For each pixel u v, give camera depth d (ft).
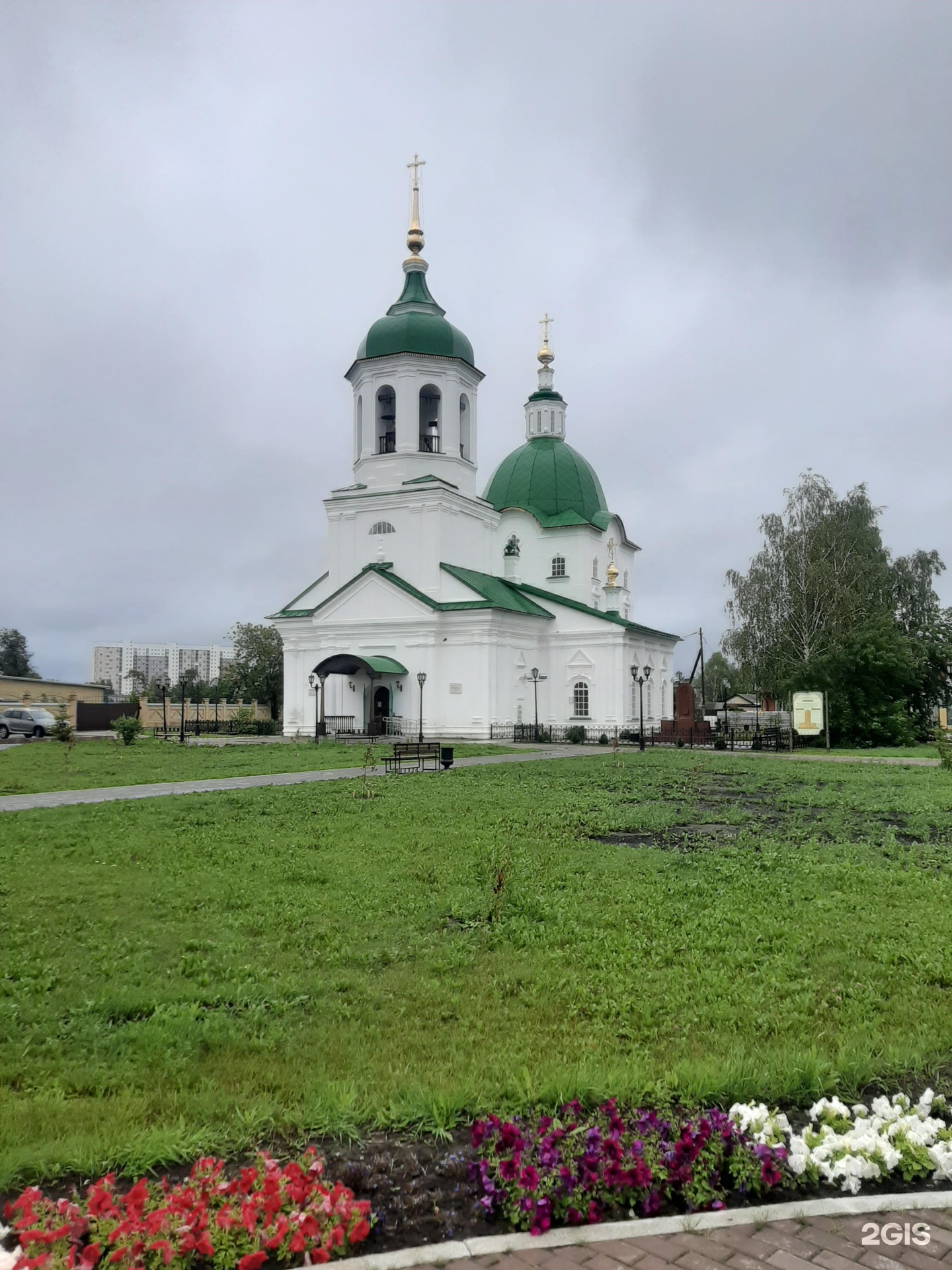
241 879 40.83
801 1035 23.12
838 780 89.61
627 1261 14.01
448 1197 15.76
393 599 162.50
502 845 48.88
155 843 49.52
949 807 66.49
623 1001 25.62
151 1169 16.30
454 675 158.81
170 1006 25.22
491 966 29.04
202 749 132.98
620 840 53.26
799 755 135.44
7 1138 17.40
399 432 168.14
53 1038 23.20
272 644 258.37
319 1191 14.71
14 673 379.96
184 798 69.87
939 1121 17.34
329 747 135.74
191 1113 18.70
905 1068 20.76
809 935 32.37
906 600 193.98
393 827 55.72
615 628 173.47
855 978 27.86
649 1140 16.30
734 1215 15.15
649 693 192.75
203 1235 13.80
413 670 160.35
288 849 47.83
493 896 37.01
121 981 27.63
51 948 30.83
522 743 158.61
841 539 183.93
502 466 209.05
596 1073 19.76
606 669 174.09
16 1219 14.29
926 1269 13.78
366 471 171.32
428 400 175.32
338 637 167.53
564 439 211.61
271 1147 17.07
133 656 637.71
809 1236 14.69
